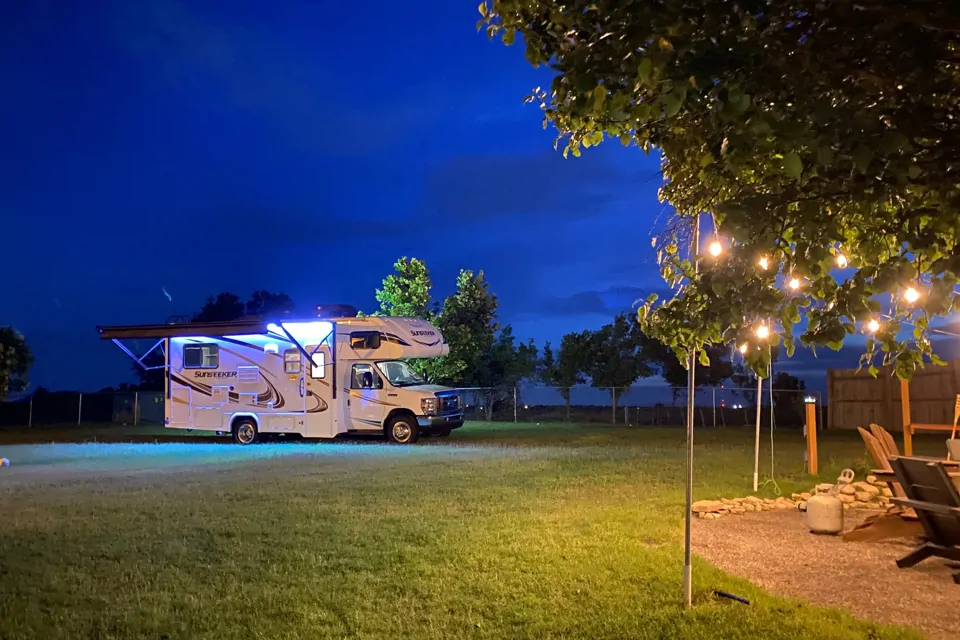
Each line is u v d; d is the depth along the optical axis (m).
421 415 20.53
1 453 19.03
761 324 3.23
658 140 4.27
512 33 3.94
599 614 5.32
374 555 7.07
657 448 18.27
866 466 12.55
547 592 5.83
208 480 12.80
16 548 7.58
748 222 3.00
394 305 29.97
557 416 31.27
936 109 2.84
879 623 5.12
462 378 31.69
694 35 2.94
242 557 7.11
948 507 6.29
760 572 6.53
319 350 21.02
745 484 11.57
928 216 2.96
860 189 2.84
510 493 10.74
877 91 2.98
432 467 14.27
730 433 23.73
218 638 5.02
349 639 4.97
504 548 7.20
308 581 6.27
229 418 21.69
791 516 9.02
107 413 34.62
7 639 5.05
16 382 32.16
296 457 17.00
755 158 3.31
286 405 21.17
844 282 3.12
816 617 5.18
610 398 30.75
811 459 12.56
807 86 2.89
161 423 33.12
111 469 14.98
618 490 10.95
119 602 5.80
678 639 4.82
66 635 5.12
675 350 4.13
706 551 7.25
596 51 3.26
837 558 7.00
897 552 7.21
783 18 3.01
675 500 9.94
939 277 3.25
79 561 7.03
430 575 6.38
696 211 4.25
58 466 15.70
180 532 8.26
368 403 20.91
